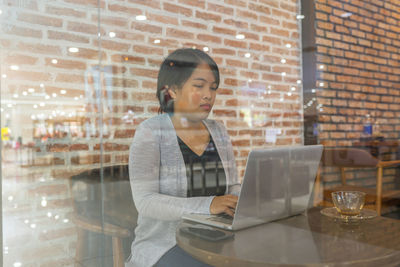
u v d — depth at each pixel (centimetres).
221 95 173
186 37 166
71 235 145
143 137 154
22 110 137
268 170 110
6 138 134
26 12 137
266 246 105
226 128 173
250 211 110
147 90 156
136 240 146
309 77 208
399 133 224
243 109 180
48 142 140
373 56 222
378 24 223
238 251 108
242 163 177
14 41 135
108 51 150
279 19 198
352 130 218
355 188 219
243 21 184
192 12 168
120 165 151
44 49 140
